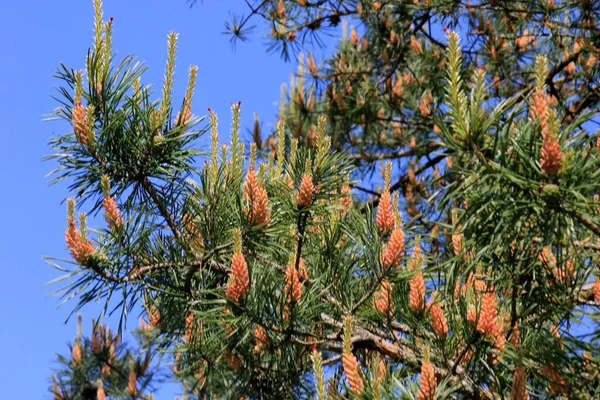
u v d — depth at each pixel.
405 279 1.64
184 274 1.68
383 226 1.65
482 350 1.57
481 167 1.48
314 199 1.67
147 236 1.66
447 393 1.53
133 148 1.67
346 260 1.70
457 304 1.60
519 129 1.50
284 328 1.63
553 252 1.55
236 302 1.60
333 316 1.69
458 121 1.49
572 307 1.55
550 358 1.51
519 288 1.57
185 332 1.70
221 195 1.68
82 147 1.67
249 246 1.67
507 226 1.50
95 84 1.68
